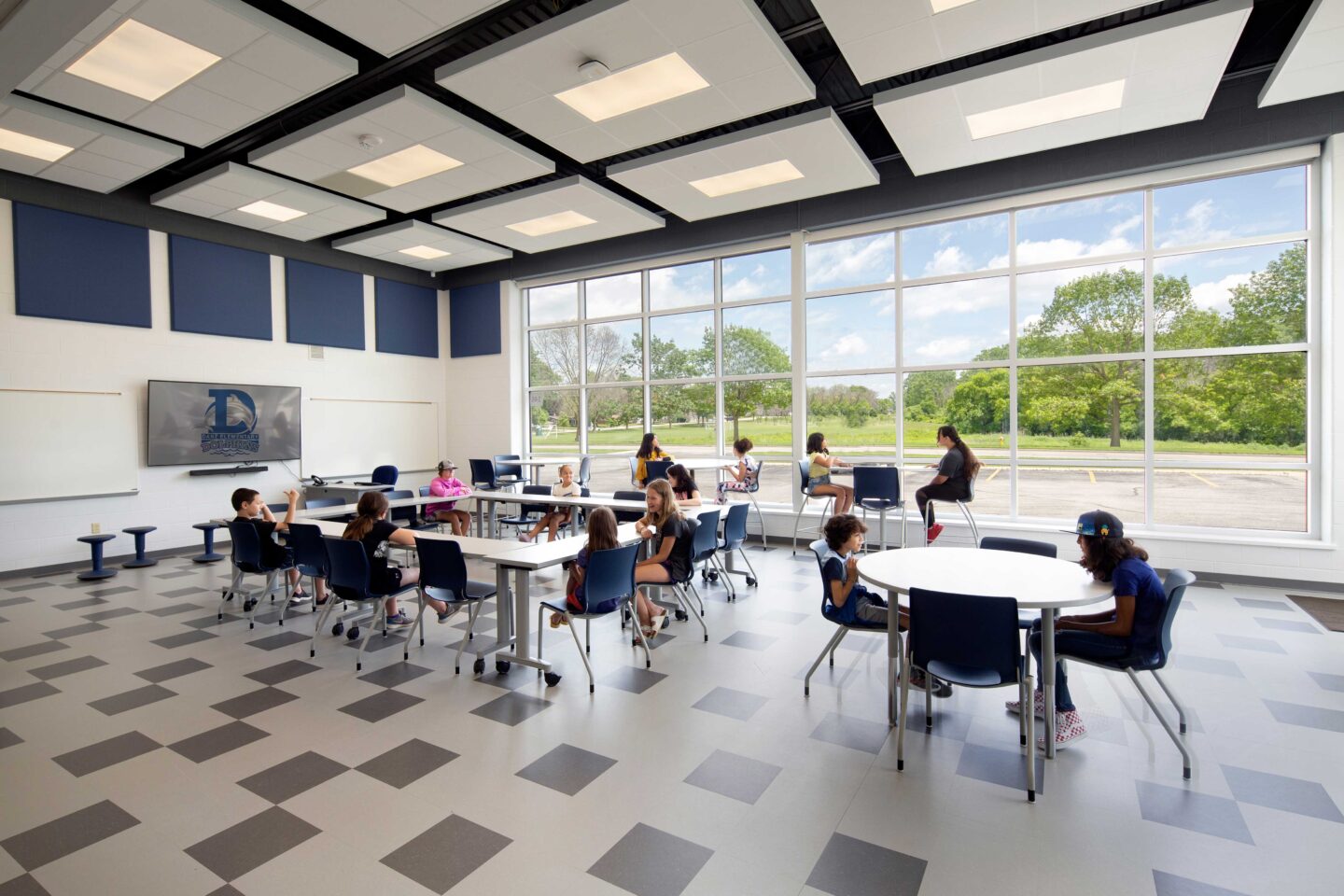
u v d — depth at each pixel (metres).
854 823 2.33
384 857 2.16
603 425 9.48
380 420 9.63
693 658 4.04
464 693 3.53
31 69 3.95
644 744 2.94
